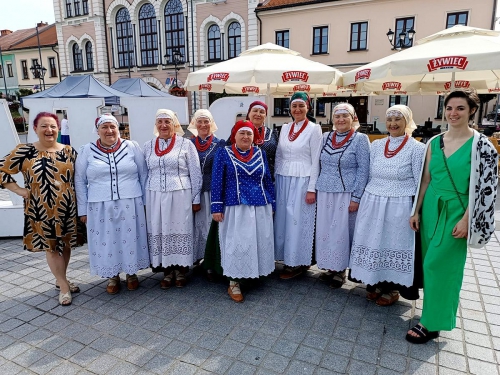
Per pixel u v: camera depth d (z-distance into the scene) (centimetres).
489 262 434
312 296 356
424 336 279
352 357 265
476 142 247
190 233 363
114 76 2736
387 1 1778
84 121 637
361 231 323
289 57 485
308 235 369
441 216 266
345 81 488
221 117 697
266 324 307
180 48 2480
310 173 358
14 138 497
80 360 264
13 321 315
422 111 1831
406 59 410
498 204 718
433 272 270
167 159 345
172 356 267
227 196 335
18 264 436
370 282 318
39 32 3491
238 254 335
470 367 254
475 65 370
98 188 335
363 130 1466
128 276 369
